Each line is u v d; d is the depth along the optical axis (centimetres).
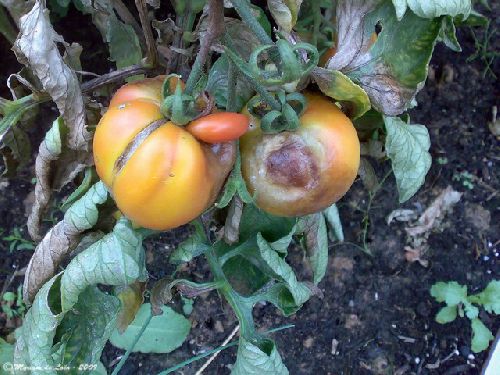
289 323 68
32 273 44
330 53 49
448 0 37
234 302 47
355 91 36
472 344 67
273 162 35
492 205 73
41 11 38
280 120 35
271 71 34
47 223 68
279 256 48
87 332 45
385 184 72
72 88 40
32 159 69
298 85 36
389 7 38
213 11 33
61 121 41
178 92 33
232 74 35
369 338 69
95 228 44
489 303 68
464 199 73
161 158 33
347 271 71
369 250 71
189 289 46
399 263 71
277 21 40
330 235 71
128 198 34
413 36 38
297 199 36
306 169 35
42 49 38
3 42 68
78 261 40
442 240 72
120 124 34
